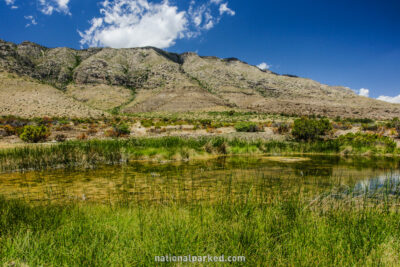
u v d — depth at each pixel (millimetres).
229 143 13492
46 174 6961
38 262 1849
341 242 2213
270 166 8312
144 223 2561
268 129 25297
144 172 7160
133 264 1917
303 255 1962
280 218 2691
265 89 194625
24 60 141000
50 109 58281
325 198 3725
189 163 9203
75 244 2150
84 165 8539
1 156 8109
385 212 3135
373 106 157375
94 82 154000
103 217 2883
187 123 37312
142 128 26953
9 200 3754
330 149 13086
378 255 2037
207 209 3135
